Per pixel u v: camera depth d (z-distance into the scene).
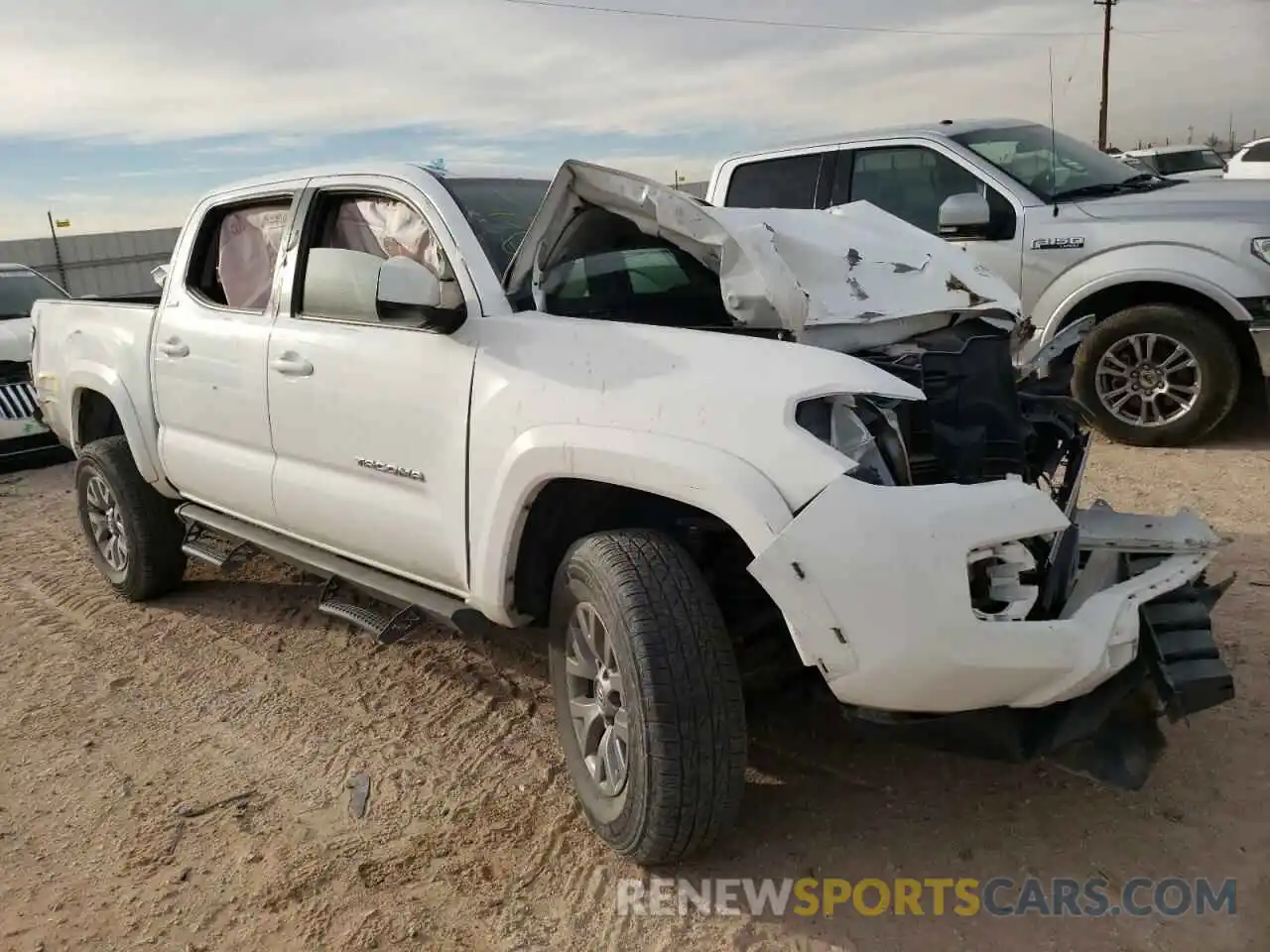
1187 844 2.80
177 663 4.50
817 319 3.15
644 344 2.85
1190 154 16.81
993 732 2.50
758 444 2.49
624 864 2.88
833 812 3.06
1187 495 5.50
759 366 2.63
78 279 24.16
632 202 3.20
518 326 3.13
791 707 3.08
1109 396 6.56
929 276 3.68
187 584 5.44
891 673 2.37
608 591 2.67
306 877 2.93
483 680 4.10
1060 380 3.66
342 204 3.93
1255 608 4.07
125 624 5.00
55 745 3.83
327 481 3.77
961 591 2.34
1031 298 6.66
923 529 2.34
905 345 3.30
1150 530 3.08
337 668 4.32
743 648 3.03
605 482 2.78
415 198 3.59
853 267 3.56
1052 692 2.42
